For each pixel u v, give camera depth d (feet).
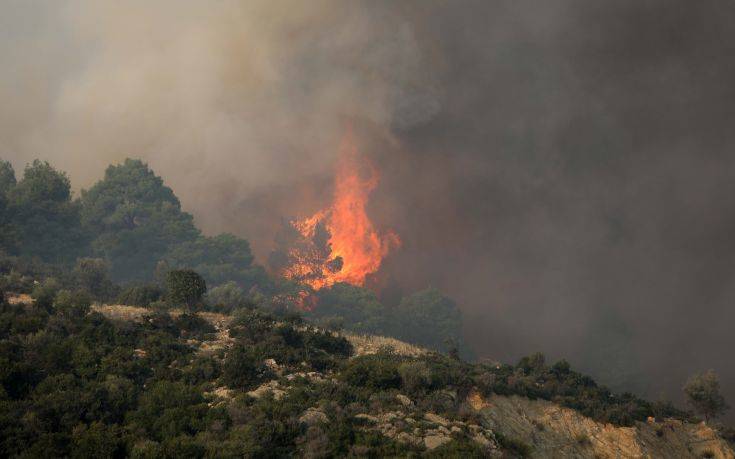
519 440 238.68
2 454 180.75
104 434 187.83
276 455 189.47
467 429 220.84
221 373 241.76
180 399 216.33
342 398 226.17
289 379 240.53
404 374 246.06
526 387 284.82
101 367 235.20
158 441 193.06
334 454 192.44
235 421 203.31
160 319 287.28
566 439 262.67
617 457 260.62
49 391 212.84
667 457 273.54
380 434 205.98
